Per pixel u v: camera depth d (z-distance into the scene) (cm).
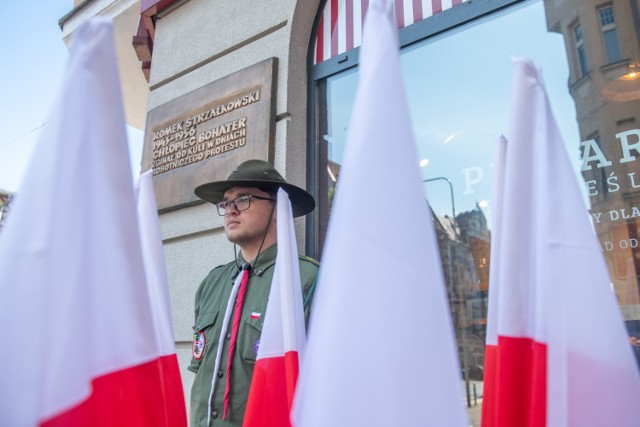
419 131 245
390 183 70
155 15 382
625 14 197
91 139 73
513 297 83
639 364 164
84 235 70
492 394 94
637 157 180
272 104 270
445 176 231
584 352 77
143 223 118
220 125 291
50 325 62
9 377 58
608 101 192
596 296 79
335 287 69
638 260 172
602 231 182
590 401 75
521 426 80
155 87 359
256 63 287
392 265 68
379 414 65
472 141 227
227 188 194
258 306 166
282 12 290
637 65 190
